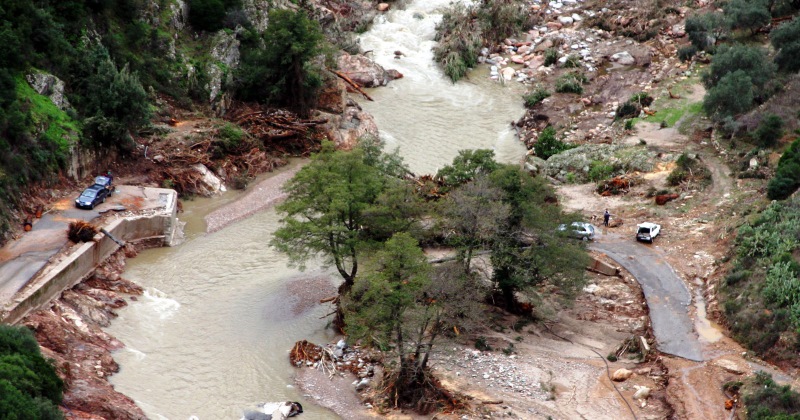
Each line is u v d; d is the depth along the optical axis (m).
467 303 57.31
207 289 68.56
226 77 96.25
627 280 69.88
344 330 58.38
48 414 44.72
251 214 81.25
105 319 62.09
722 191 82.44
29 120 72.31
